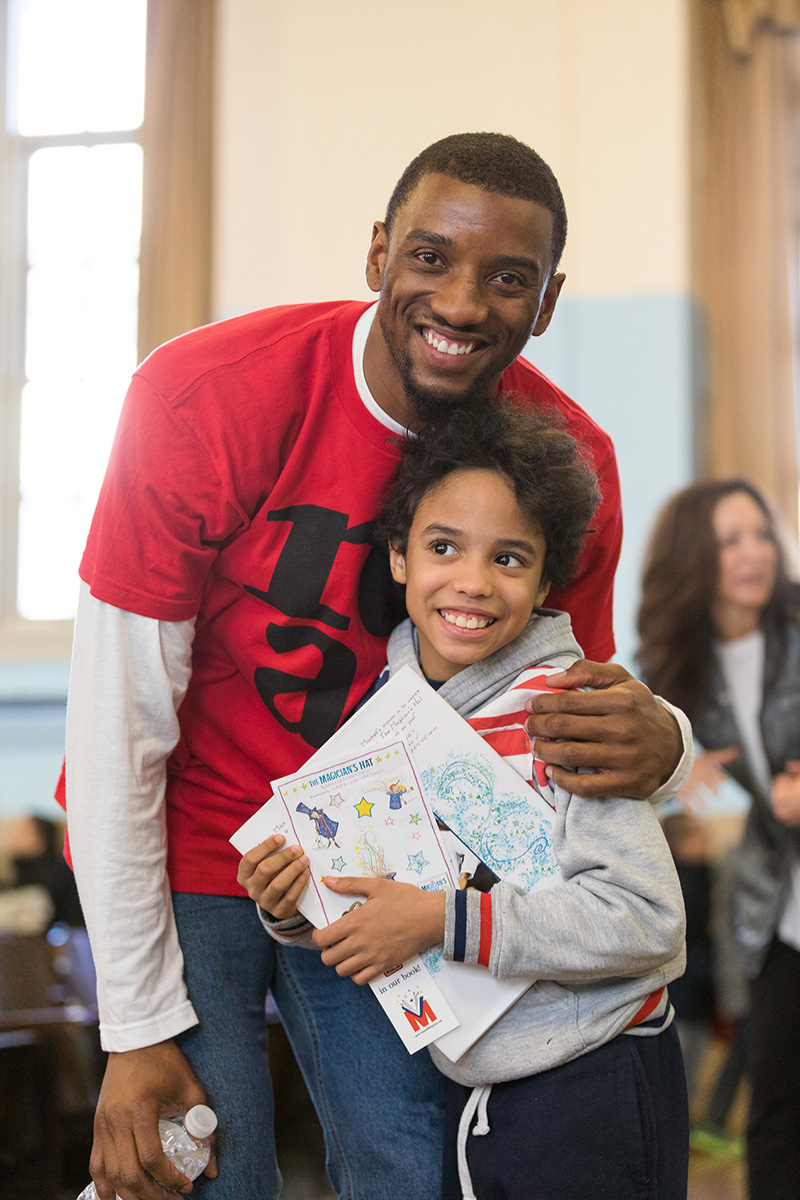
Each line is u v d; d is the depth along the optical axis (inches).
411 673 50.5
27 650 200.1
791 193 190.9
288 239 186.7
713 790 95.0
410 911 47.2
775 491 186.2
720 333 186.2
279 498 51.2
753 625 95.3
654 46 181.5
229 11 189.9
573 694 48.1
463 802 49.7
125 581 48.4
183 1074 50.2
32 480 209.9
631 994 48.4
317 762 49.9
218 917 54.1
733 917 90.6
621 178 182.1
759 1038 83.7
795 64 192.7
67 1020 87.1
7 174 212.1
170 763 54.9
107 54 211.9
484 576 49.6
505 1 184.1
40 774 190.5
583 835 47.7
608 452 62.0
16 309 211.8
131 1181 47.8
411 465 51.3
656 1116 48.9
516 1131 48.7
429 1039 48.6
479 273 47.3
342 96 186.5
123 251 210.5
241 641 52.6
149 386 49.3
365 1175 56.5
